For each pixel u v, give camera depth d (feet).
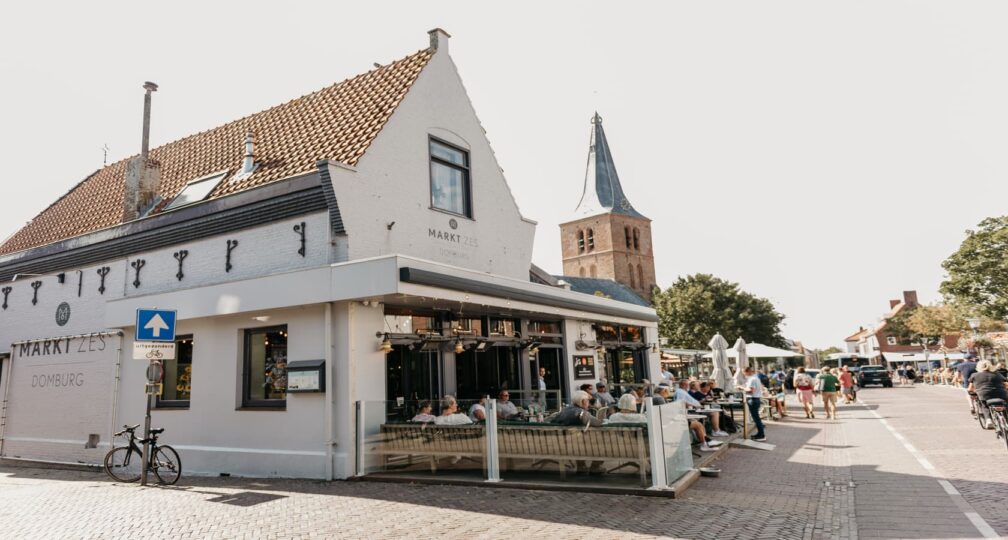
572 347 50.01
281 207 34.50
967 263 139.23
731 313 156.87
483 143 45.19
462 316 38.37
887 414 61.36
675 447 27.09
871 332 294.25
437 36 42.16
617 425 25.66
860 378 141.08
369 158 34.58
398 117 37.27
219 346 35.22
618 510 22.20
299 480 30.17
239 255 36.40
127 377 39.99
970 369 47.65
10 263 49.83
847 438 43.52
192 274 38.34
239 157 43.32
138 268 41.32
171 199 43.65
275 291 31.94
